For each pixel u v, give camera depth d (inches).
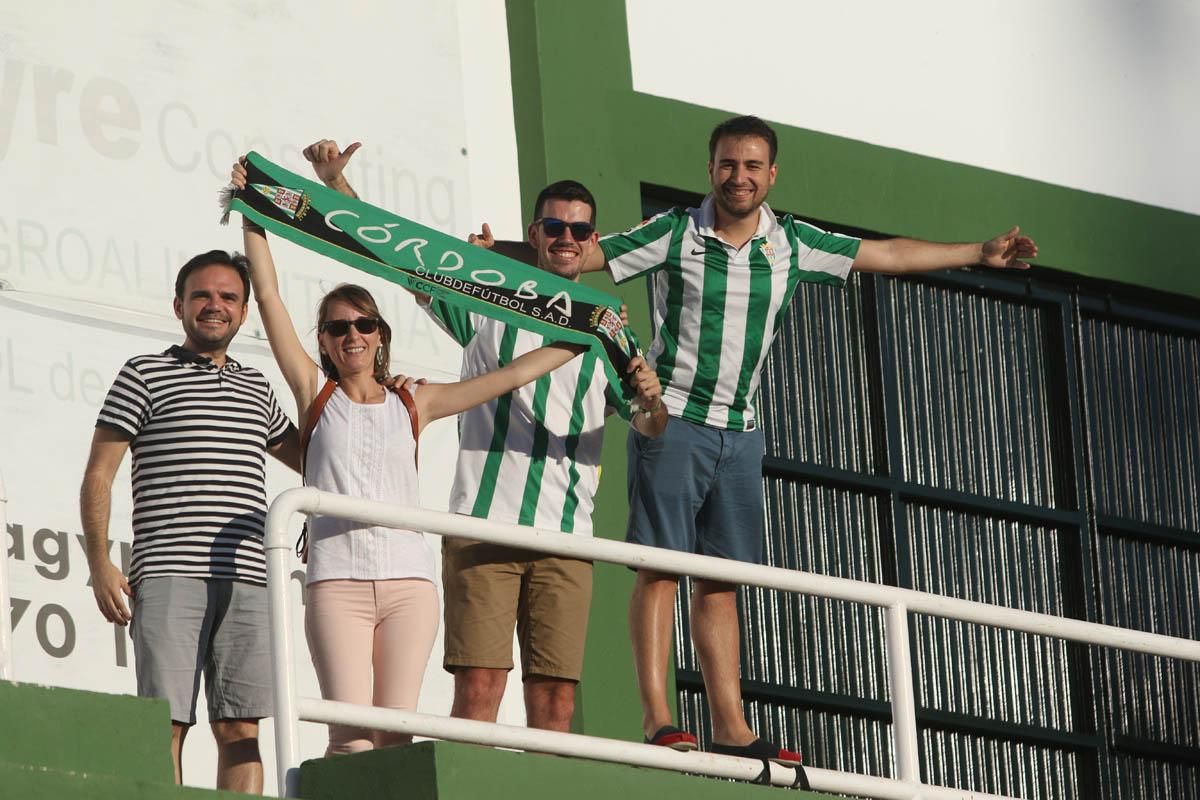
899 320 1179.3
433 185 1038.4
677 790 746.2
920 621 1152.2
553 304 815.1
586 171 1074.1
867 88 1184.8
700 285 860.6
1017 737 1167.6
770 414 1118.4
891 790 792.9
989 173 1214.9
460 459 815.7
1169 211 1284.4
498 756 697.0
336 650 748.0
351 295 782.5
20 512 892.0
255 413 775.7
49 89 943.7
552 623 792.9
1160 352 1283.2
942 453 1175.0
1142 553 1240.2
